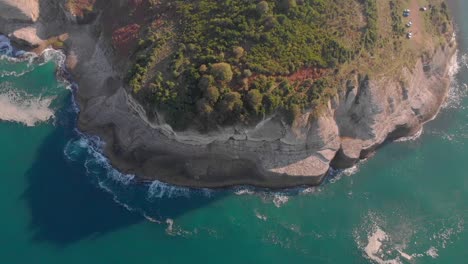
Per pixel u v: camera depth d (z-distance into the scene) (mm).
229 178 93125
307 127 89000
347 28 94062
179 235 87688
